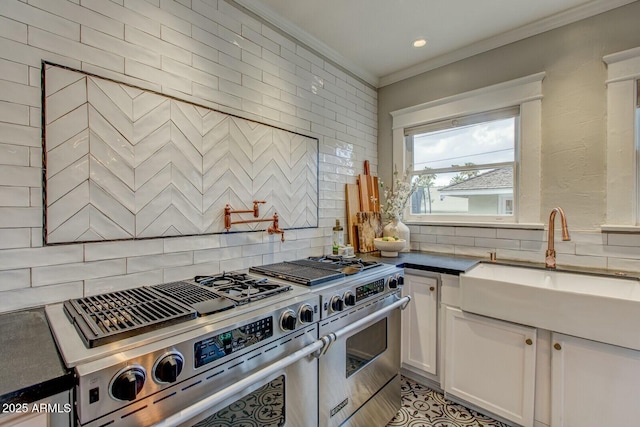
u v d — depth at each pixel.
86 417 0.64
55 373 0.65
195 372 0.82
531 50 2.06
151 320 0.86
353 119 2.58
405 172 2.71
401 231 2.47
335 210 2.39
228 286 1.28
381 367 1.63
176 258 1.43
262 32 1.85
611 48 1.79
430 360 1.95
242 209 1.72
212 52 1.59
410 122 2.64
